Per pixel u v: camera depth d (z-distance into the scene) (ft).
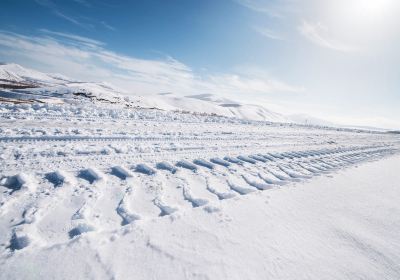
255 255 8.44
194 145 25.00
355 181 19.48
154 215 10.59
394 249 9.93
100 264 7.07
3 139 17.87
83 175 13.61
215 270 7.45
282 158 25.21
